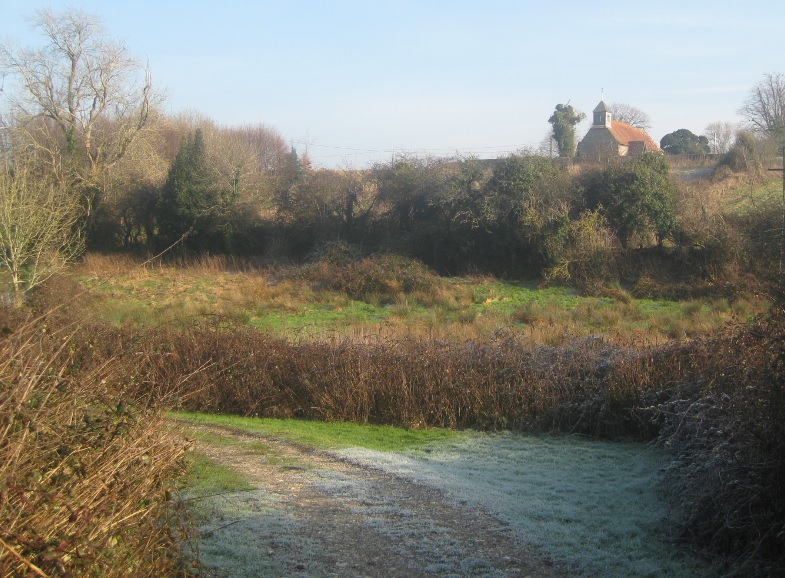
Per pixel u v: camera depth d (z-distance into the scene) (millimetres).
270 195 32844
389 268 26188
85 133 34125
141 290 26656
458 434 10516
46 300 11461
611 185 26438
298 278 27656
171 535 4898
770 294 7621
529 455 9211
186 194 31672
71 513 3549
